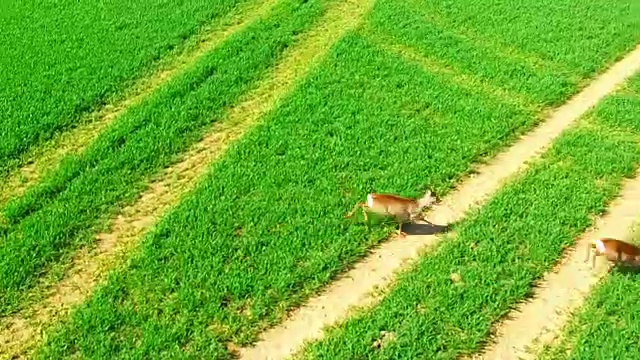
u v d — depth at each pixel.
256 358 12.28
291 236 14.51
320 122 17.97
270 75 20.50
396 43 21.67
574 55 20.84
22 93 19.36
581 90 19.58
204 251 14.18
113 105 19.30
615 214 15.21
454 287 13.32
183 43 22.11
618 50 21.16
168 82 20.02
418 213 14.57
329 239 14.44
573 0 24.00
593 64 20.39
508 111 18.39
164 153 17.16
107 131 17.89
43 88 19.58
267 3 24.36
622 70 20.42
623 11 23.34
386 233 14.59
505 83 19.67
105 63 20.83
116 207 15.52
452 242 14.33
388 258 14.15
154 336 12.45
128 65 20.78
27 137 17.64
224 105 19.03
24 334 12.73
